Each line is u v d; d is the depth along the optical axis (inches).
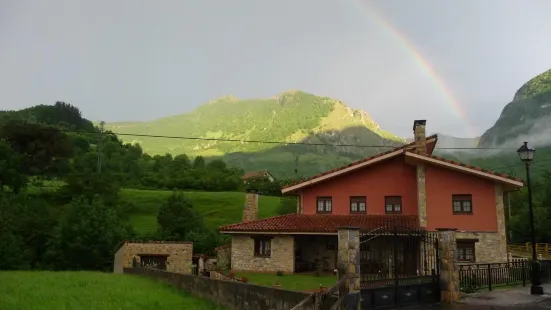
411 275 603.8
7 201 1995.6
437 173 1063.6
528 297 622.2
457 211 1039.6
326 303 424.5
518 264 797.9
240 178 4121.6
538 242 2058.3
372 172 1159.6
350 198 1160.2
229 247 1286.9
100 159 3986.2
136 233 2000.5
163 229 1971.0
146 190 3444.9
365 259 667.4
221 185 3764.8
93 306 565.9
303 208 1182.3
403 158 1147.3
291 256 1078.4
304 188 1190.3
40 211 2341.3
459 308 527.8
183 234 1934.1
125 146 5570.9
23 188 2746.1
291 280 946.7
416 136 1143.0
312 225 1075.9
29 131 3334.2
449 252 593.6
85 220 1660.9
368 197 1151.0
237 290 551.8
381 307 505.7
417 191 1096.2
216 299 613.9
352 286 455.8
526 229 2074.3
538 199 2364.7
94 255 1599.4
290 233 1070.4
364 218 1095.6
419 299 558.9
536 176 4554.6
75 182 2903.5
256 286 504.7
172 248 1305.4
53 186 3282.5
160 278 893.8
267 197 3221.0
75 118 7017.7
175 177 3924.7
